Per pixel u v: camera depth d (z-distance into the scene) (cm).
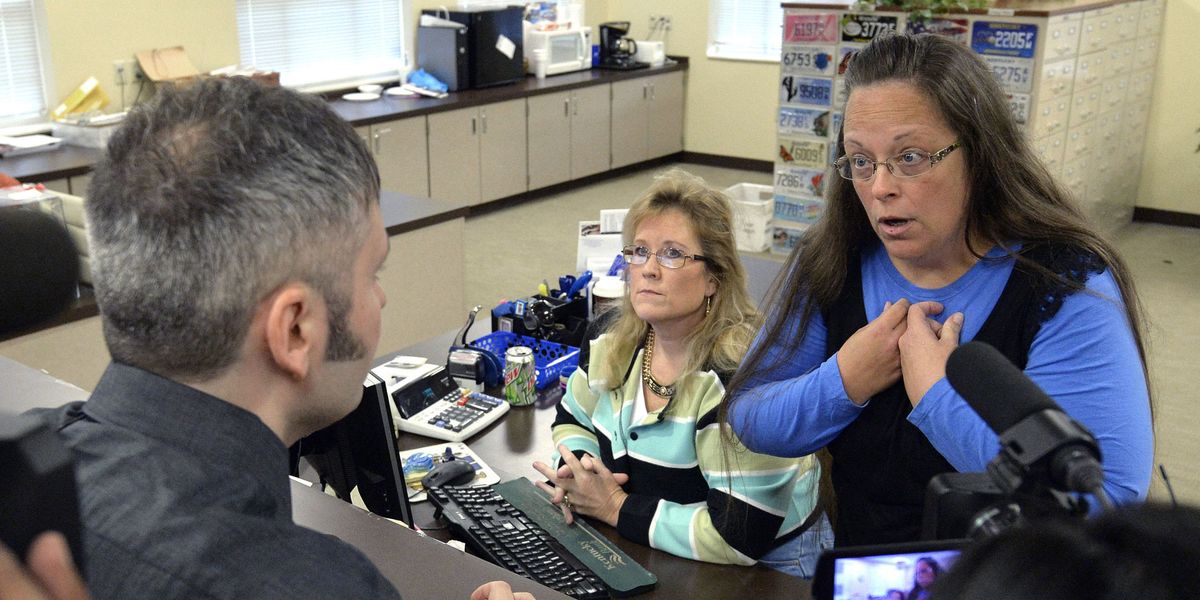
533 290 558
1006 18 502
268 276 75
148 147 76
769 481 176
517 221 702
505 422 241
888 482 136
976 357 67
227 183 74
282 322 77
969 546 39
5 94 529
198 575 70
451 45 700
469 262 608
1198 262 618
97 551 71
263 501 78
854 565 64
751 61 844
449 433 230
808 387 137
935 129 119
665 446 191
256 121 76
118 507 72
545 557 178
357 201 80
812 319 147
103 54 550
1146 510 35
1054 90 525
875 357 130
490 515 192
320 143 78
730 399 154
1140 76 653
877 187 122
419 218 402
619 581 171
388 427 174
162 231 73
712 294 193
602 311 226
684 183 191
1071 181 583
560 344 271
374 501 183
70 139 529
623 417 197
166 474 74
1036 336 123
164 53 572
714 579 176
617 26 829
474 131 689
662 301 188
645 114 841
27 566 32
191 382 77
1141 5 623
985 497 64
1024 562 35
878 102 121
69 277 45
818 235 144
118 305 75
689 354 190
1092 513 39
